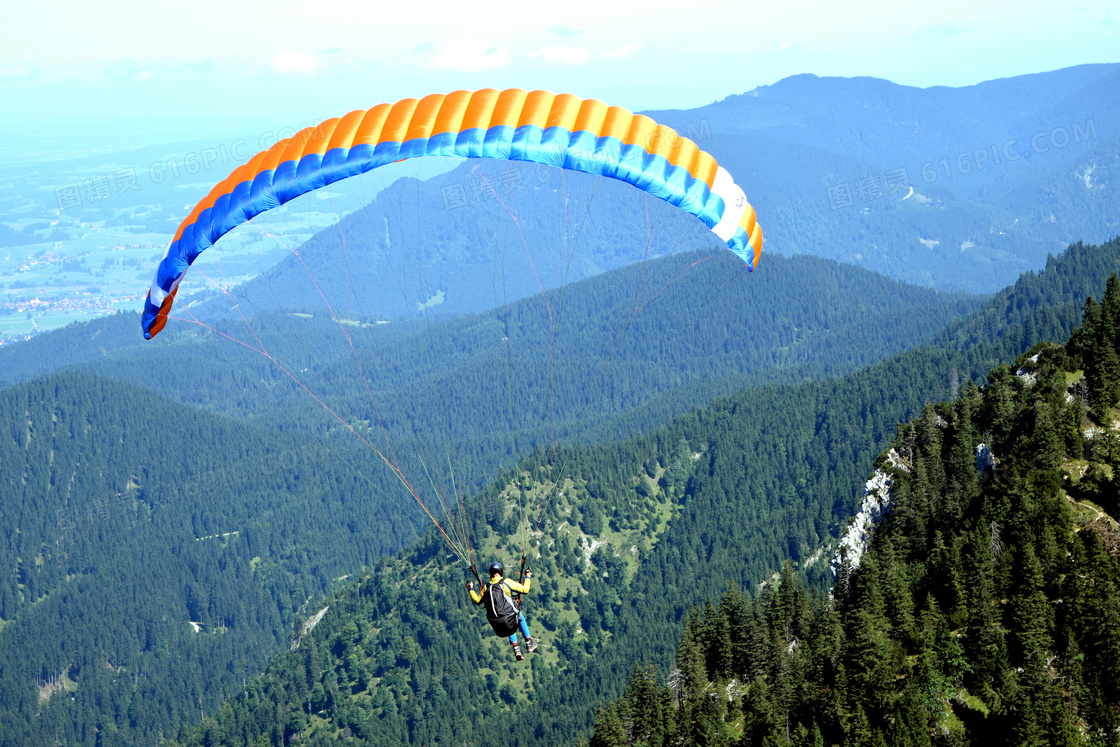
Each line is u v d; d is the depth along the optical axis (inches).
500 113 1192.8
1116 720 1889.8
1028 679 2003.0
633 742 3085.6
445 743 6363.2
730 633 3026.6
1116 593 2060.8
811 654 2632.9
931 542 2925.7
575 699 6363.2
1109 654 1971.0
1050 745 1891.0
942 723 2085.4
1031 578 2162.9
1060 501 2418.8
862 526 3602.4
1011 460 2763.3
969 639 2182.6
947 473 3270.2
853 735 2217.0
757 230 1263.5
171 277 1194.6
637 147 1184.8
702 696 2910.9
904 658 2315.5
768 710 2509.8
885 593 2517.2
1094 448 2576.3
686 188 1181.7
